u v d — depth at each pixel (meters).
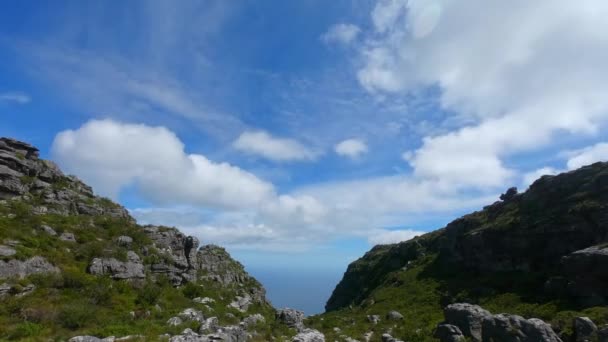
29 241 55.84
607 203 73.31
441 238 124.88
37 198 71.19
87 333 42.31
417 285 102.62
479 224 107.44
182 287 74.50
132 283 62.81
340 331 72.00
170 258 77.19
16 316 43.06
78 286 53.62
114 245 68.81
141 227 83.81
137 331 44.69
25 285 47.78
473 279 92.12
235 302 84.38
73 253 61.28
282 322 66.06
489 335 50.66
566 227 77.81
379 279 141.75
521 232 87.25
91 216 77.31
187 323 50.12
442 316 74.38
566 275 67.12
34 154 79.75
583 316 52.38
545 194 89.81
